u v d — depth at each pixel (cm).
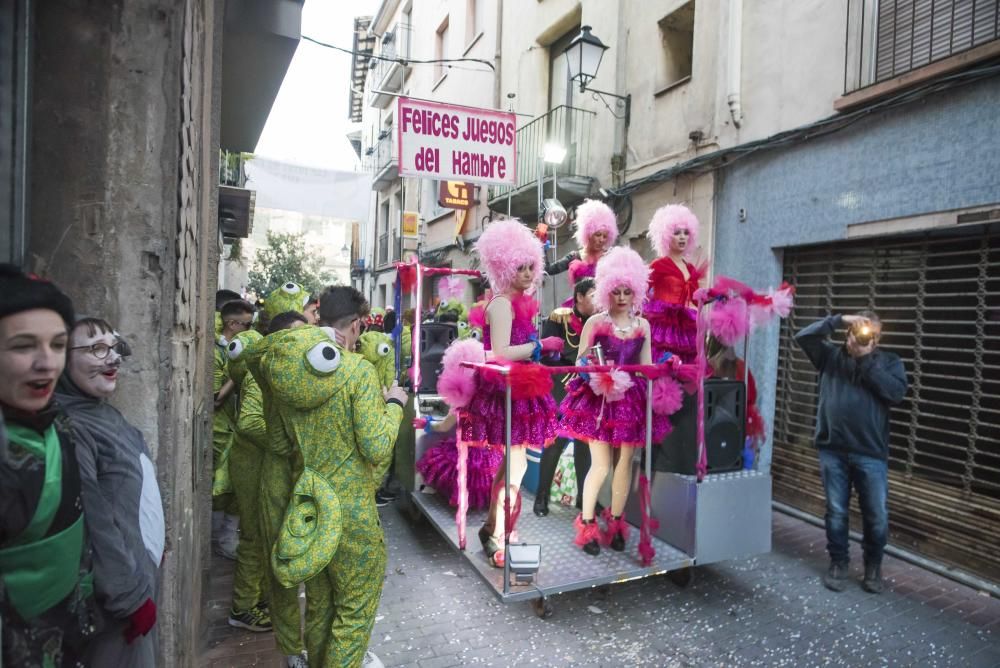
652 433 334
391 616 337
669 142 672
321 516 210
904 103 425
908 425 435
